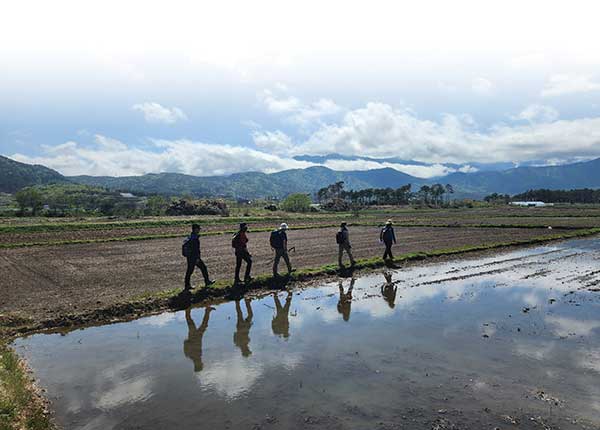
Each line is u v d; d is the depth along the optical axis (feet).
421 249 80.07
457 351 28.96
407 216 232.12
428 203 523.70
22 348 30.66
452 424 19.63
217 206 257.55
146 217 199.00
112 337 32.99
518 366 26.30
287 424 19.90
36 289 46.93
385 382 24.29
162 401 22.48
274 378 25.13
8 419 19.49
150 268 60.03
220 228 132.77
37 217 213.25
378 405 21.59
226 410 21.40
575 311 38.58
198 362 27.84
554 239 97.66
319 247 83.56
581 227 129.80
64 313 37.35
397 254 72.13
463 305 41.09
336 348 29.94
